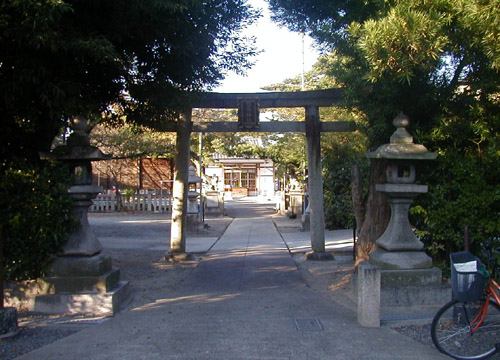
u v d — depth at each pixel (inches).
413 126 262.5
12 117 232.5
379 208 287.1
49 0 181.6
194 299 268.8
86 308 233.9
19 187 236.8
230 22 280.7
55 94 210.8
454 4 217.8
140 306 252.4
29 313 232.8
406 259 240.7
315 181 413.7
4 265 234.2
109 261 260.2
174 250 408.5
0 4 187.2
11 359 171.6
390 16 215.8
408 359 171.6
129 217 854.5
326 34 272.1
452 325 183.0
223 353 177.6
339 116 513.3
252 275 343.6
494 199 238.8
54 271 239.9
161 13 248.2
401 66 216.4
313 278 335.9
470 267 170.2
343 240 549.0
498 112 251.0
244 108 386.3
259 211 1074.1
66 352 179.0
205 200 917.2
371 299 209.3
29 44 192.5
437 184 254.7
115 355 175.9
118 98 291.4
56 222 239.5
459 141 251.3
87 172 253.9
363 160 506.6
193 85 297.1
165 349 182.1
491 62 220.5
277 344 187.0
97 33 241.9
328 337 195.0
